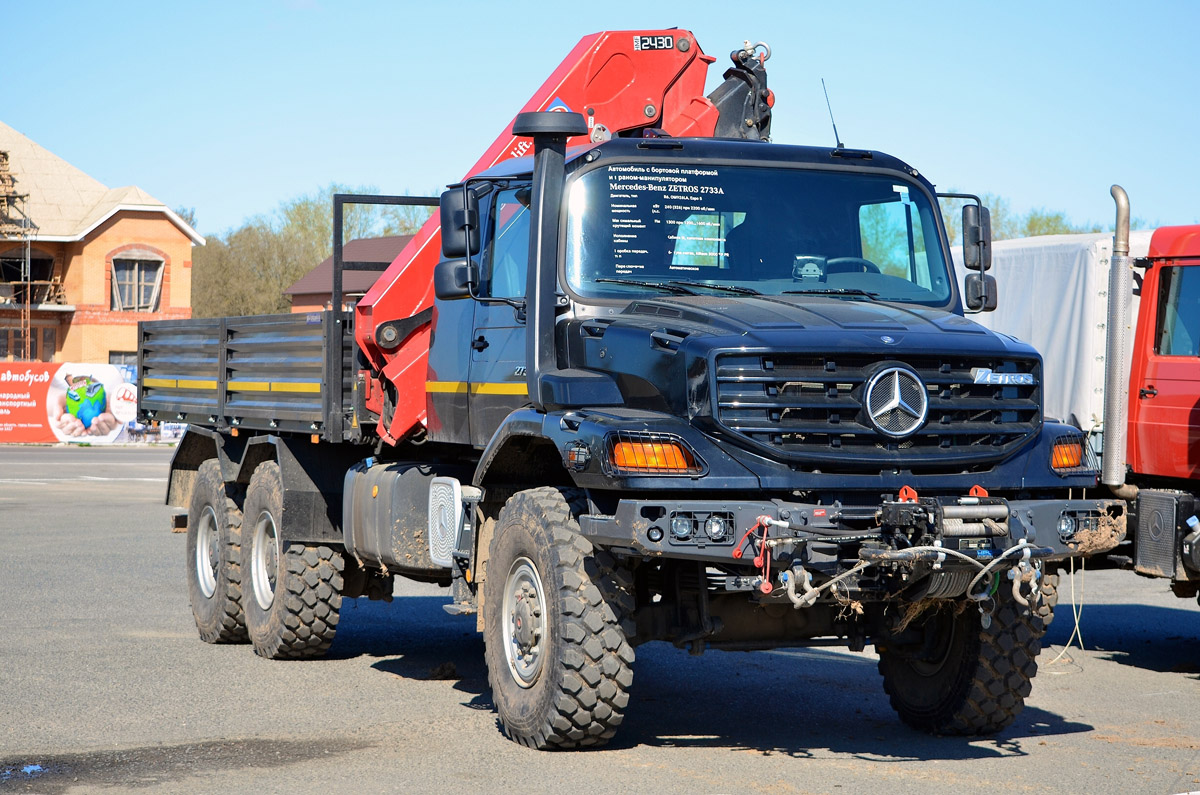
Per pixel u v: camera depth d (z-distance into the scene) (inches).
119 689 333.7
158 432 1644.9
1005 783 241.9
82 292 2314.2
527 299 284.7
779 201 294.8
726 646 269.6
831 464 242.7
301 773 247.4
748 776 245.4
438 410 333.7
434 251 343.9
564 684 254.1
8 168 2345.0
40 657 377.1
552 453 293.9
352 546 363.9
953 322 266.2
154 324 511.5
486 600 284.0
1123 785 241.4
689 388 243.6
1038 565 248.5
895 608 278.8
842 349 243.4
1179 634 453.4
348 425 363.9
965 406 252.1
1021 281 486.0
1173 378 391.9
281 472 382.0
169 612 471.2
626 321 266.7
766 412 240.5
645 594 274.5
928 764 257.9
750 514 234.2
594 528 245.3
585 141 364.2
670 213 288.0
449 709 312.2
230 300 3070.9
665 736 284.0
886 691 304.3
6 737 277.7
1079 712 318.7
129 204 2322.8
